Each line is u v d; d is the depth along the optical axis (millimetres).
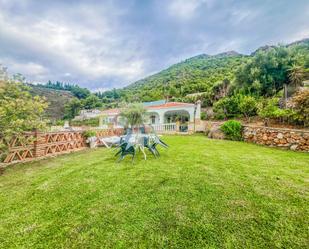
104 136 11797
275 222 2398
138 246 2070
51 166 5719
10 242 2215
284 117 11391
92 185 3889
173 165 5176
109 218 2613
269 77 21750
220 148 7840
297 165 4977
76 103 55750
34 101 6133
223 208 2762
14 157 6047
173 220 2504
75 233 2328
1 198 3391
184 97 32938
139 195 3303
